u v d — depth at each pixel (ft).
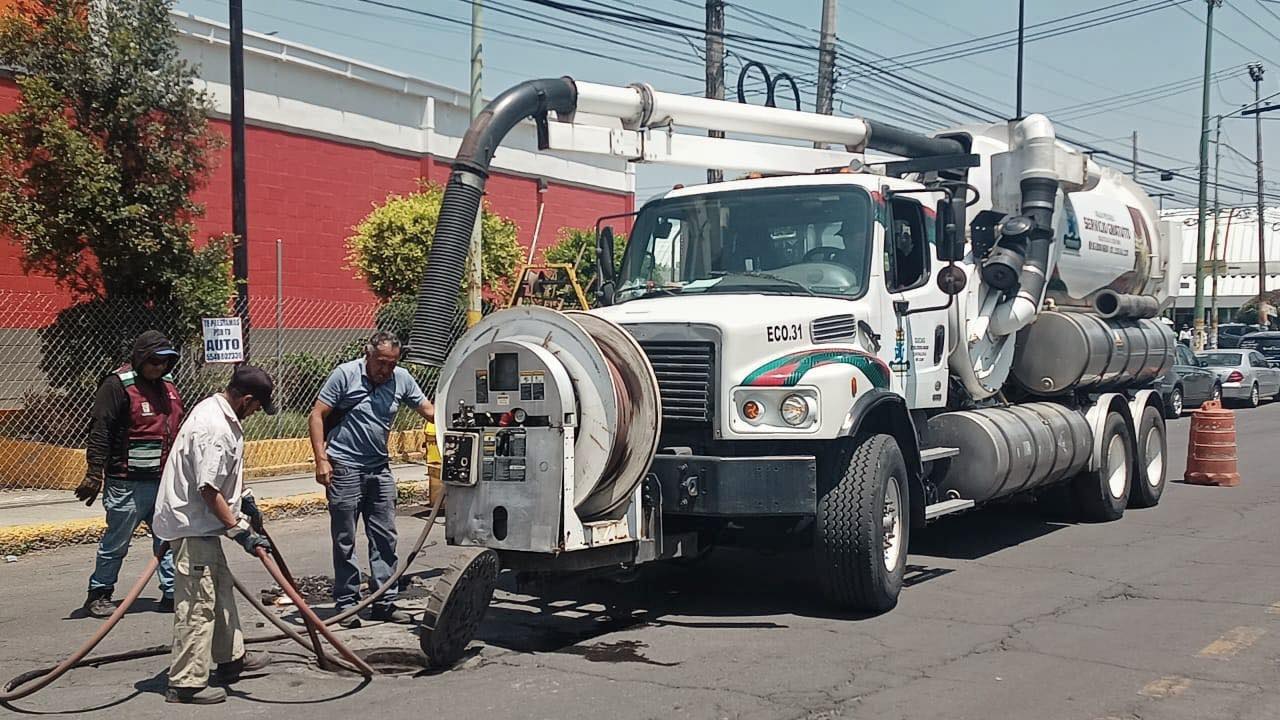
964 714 18.92
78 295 46.03
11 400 52.24
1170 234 47.03
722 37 57.77
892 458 26.12
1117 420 40.37
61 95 42.65
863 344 26.53
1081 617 25.77
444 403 23.56
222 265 47.01
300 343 72.28
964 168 31.45
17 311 56.08
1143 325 44.19
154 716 18.86
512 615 26.14
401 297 63.82
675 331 24.86
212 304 45.91
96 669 21.88
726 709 19.10
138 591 19.95
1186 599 27.55
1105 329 38.86
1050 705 19.39
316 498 41.93
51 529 34.83
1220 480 49.44
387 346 24.62
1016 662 22.06
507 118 27.89
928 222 30.14
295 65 76.79
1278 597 27.71
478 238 45.91
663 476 24.20
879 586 25.36
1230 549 34.27
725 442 24.71
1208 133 127.65
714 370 24.50
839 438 25.26
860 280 26.99
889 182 29.43
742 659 22.27
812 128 34.76
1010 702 19.56
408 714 18.86
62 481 42.93
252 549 19.99
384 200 84.89
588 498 22.62
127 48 43.83
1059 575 30.53
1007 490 31.60
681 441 25.08
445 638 21.25
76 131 42.70
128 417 25.95
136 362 25.85
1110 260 40.91
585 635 24.34
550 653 22.82
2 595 28.68
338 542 24.93
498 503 22.15
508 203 97.86
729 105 32.86
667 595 28.22
